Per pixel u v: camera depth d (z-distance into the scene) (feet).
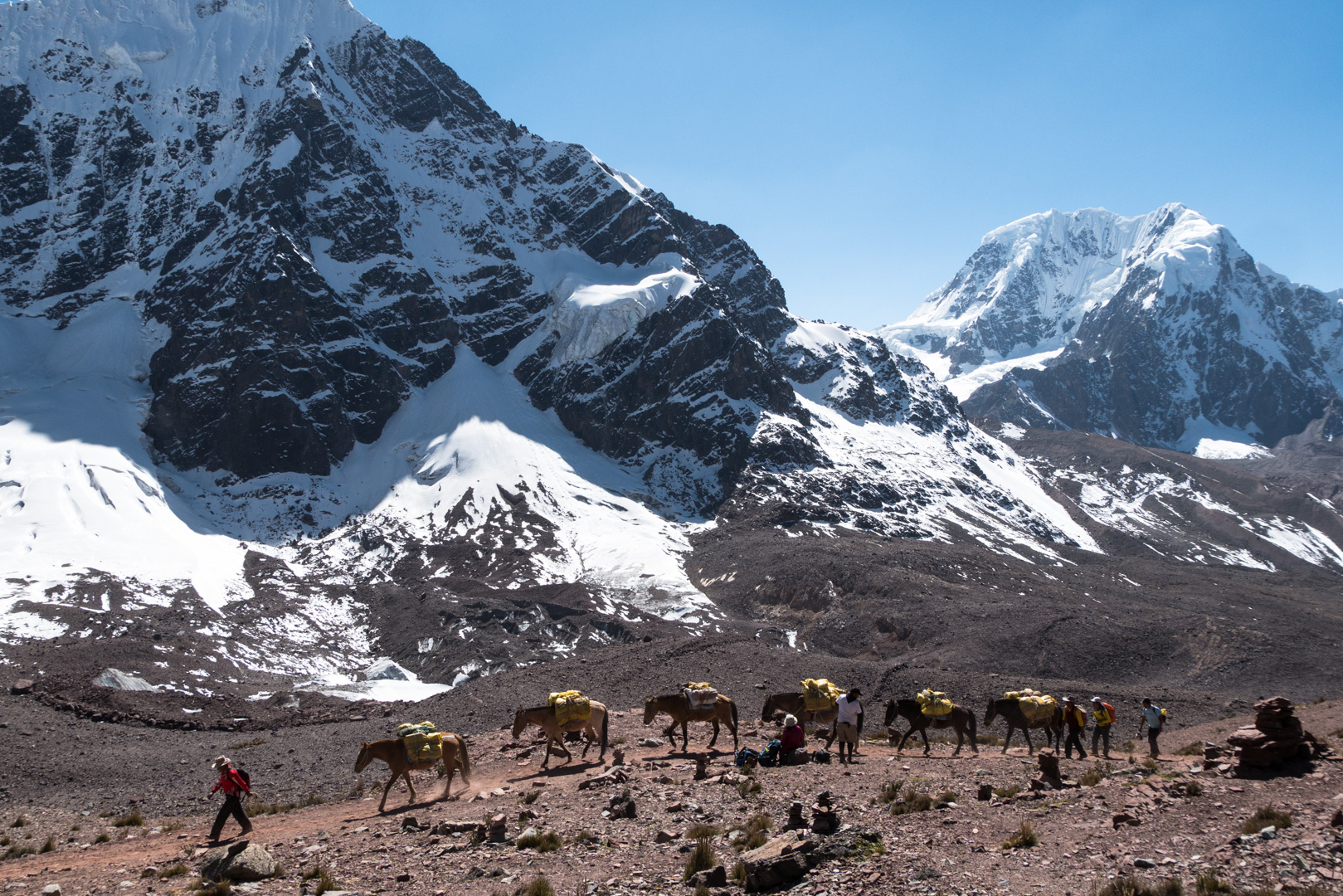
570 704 94.38
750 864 49.49
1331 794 59.31
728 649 213.05
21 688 180.55
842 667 204.54
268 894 55.11
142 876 63.36
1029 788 68.54
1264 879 43.11
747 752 90.22
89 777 129.70
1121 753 117.50
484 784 89.81
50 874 67.62
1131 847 50.24
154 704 185.78
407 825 70.64
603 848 58.70
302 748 144.56
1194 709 175.73
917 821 58.90
